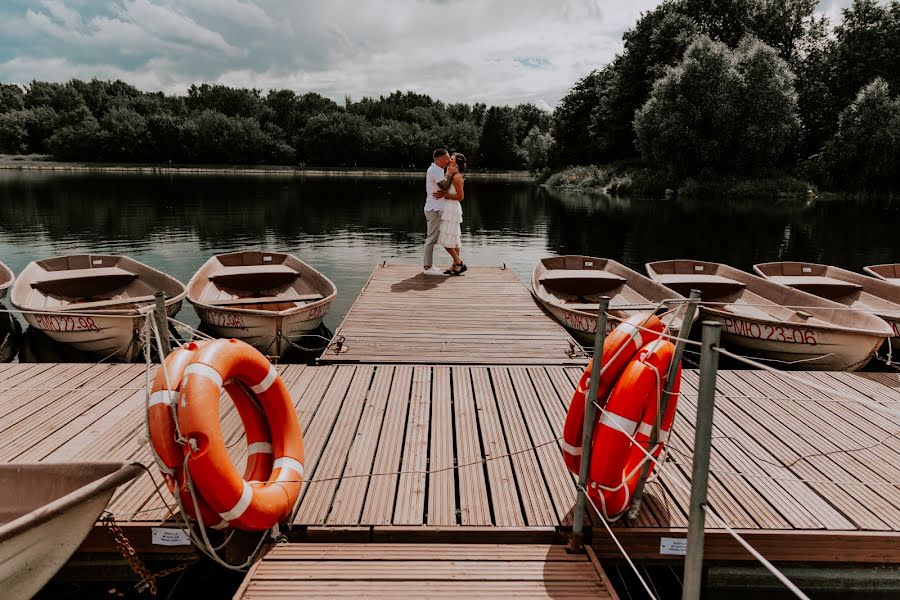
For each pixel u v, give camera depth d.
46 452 3.71
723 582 3.18
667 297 7.35
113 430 4.02
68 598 3.12
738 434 4.15
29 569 2.53
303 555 2.83
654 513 3.18
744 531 3.05
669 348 3.06
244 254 9.44
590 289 8.88
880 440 4.08
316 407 4.45
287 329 6.39
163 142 69.56
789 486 3.49
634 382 2.86
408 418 4.28
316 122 76.00
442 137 82.06
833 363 5.97
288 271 8.72
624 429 2.82
